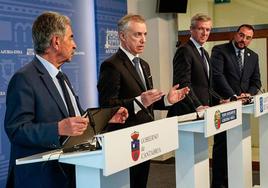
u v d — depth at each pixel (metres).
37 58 2.02
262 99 3.34
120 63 2.75
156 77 5.98
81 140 1.86
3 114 3.69
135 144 1.79
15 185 1.97
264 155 3.79
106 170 1.63
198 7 6.14
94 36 4.89
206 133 2.50
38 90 1.92
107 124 2.08
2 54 3.66
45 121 1.91
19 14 3.84
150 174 5.24
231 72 4.21
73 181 2.04
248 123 3.46
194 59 3.58
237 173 3.40
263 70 5.93
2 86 3.66
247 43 4.22
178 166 2.72
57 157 1.72
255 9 5.91
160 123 1.97
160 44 5.96
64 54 2.03
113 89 2.67
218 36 6.09
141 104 2.53
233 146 3.40
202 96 3.57
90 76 4.83
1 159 3.69
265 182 3.81
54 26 1.97
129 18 2.79
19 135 1.81
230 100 3.40
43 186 1.93
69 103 2.04
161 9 5.82
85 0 4.76
